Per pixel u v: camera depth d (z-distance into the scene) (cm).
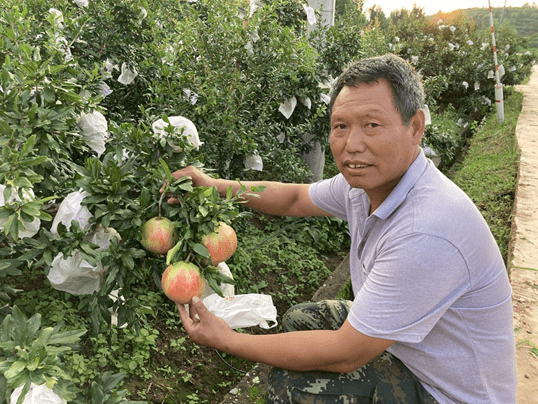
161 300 321
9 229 165
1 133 185
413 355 178
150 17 397
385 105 154
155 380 271
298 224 462
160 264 208
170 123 229
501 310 170
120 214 188
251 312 194
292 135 465
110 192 189
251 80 408
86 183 189
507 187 659
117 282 193
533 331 317
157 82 379
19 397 139
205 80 394
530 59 1603
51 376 147
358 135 157
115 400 182
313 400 181
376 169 160
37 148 207
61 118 218
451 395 178
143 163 229
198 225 180
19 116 202
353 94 156
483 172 736
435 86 750
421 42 1278
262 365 298
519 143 857
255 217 475
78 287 212
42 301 278
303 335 172
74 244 188
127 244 196
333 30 527
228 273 216
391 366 184
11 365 144
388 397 178
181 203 185
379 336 158
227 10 409
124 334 281
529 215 523
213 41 406
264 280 390
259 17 405
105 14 389
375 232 177
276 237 443
